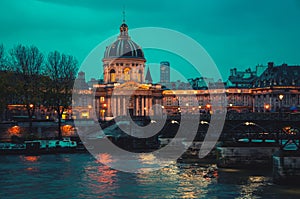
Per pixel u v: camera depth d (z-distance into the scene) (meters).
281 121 74.06
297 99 189.62
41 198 53.56
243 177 66.00
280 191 55.59
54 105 115.19
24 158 90.31
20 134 116.50
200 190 57.34
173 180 64.50
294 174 58.69
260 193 54.84
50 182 63.03
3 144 100.56
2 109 107.62
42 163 82.25
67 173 70.50
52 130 121.81
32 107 120.06
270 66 199.38
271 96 189.62
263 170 73.25
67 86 117.19
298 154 58.91
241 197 53.12
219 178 65.44
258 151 74.62
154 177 67.25
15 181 63.69
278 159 59.19
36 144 100.19
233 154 75.12
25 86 113.62
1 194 55.59
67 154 98.88
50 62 124.31
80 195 54.97
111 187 59.56
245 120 79.62
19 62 120.06
